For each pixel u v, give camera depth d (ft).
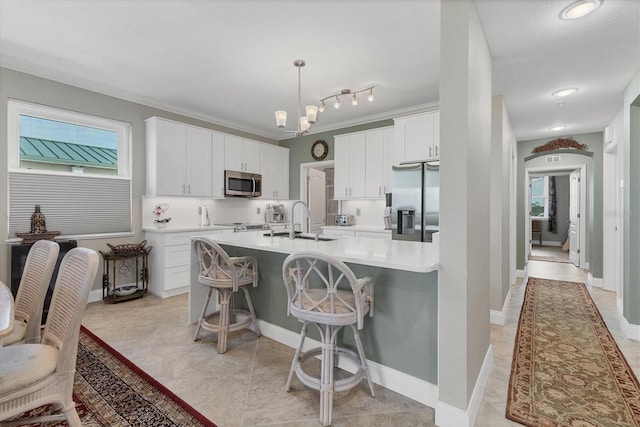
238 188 16.76
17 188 10.69
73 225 12.01
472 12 5.68
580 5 6.00
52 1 7.24
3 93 10.27
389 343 6.61
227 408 5.89
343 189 16.49
